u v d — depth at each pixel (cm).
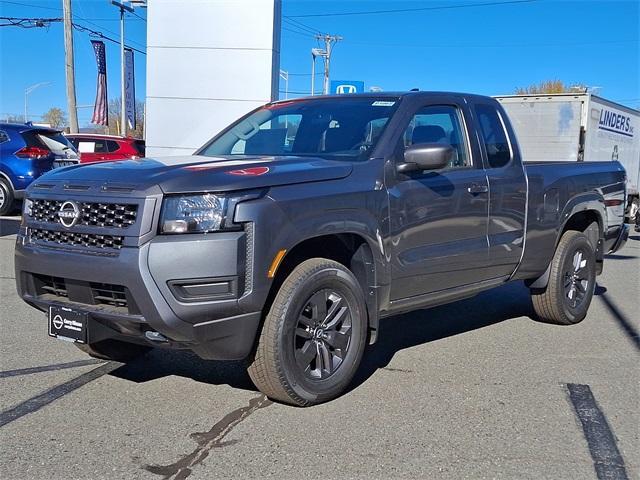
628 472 365
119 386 475
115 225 389
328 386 441
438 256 513
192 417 422
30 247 426
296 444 387
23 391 462
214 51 1501
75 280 402
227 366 521
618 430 420
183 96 1527
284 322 411
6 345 569
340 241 463
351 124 517
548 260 645
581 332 659
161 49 1518
